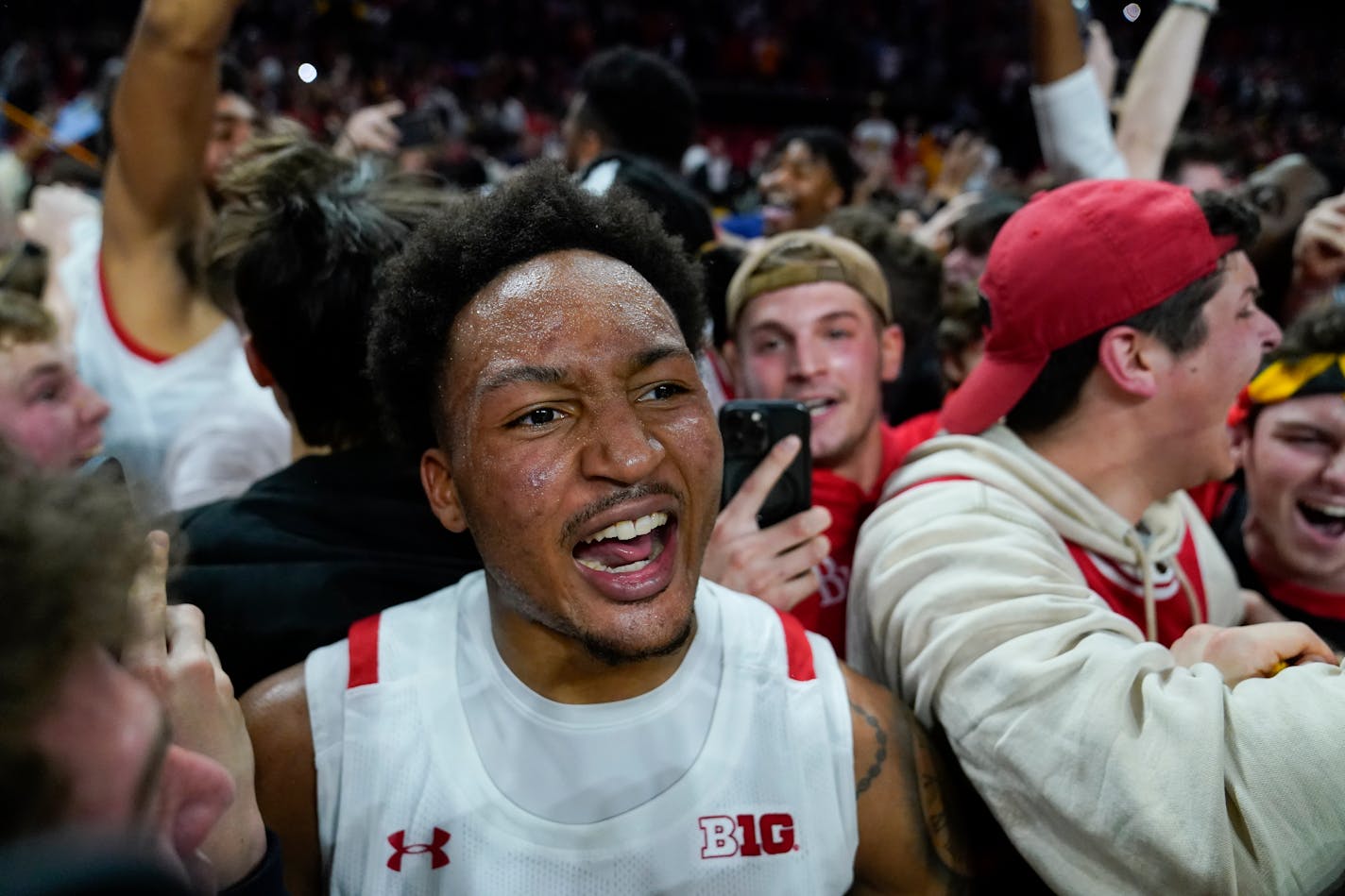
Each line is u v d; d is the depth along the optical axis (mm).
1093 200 972
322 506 947
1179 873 727
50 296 2148
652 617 684
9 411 1262
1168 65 1924
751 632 786
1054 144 1746
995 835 901
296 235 945
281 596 901
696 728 741
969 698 831
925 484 995
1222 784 732
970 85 14070
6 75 10000
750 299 1333
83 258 2064
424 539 946
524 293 686
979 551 899
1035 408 1022
